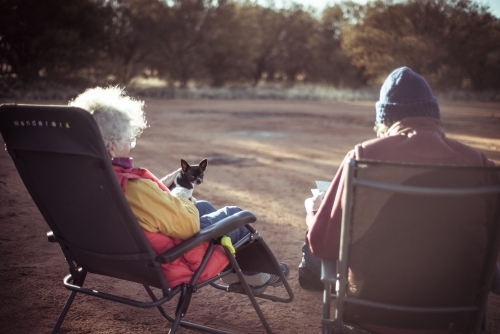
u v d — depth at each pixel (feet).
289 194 22.36
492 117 65.62
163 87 105.60
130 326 10.21
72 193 7.63
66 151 7.17
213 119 56.59
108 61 98.99
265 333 10.14
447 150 6.96
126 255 7.74
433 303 6.95
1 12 79.05
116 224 7.52
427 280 6.85
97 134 6.79
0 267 13.07
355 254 6.88
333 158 32.45
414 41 105.91
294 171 27.73
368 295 7.01
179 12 109.40
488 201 6.50
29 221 17.12
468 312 7.02
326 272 7.14
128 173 7.84
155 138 40.09
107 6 101.19
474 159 7.00
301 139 41.68
